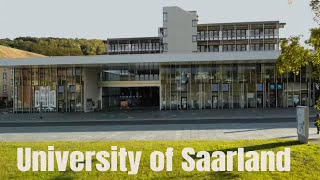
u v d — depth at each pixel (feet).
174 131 80.33
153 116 128.57
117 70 181.98
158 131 81.10
